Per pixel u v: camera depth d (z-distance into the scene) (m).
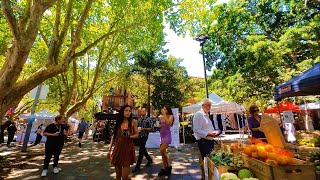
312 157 2.62
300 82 4.52
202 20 11.23
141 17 11.31
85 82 22.38
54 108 33.38
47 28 13.10
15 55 5.91
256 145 2.67
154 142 12.61
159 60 26.48
